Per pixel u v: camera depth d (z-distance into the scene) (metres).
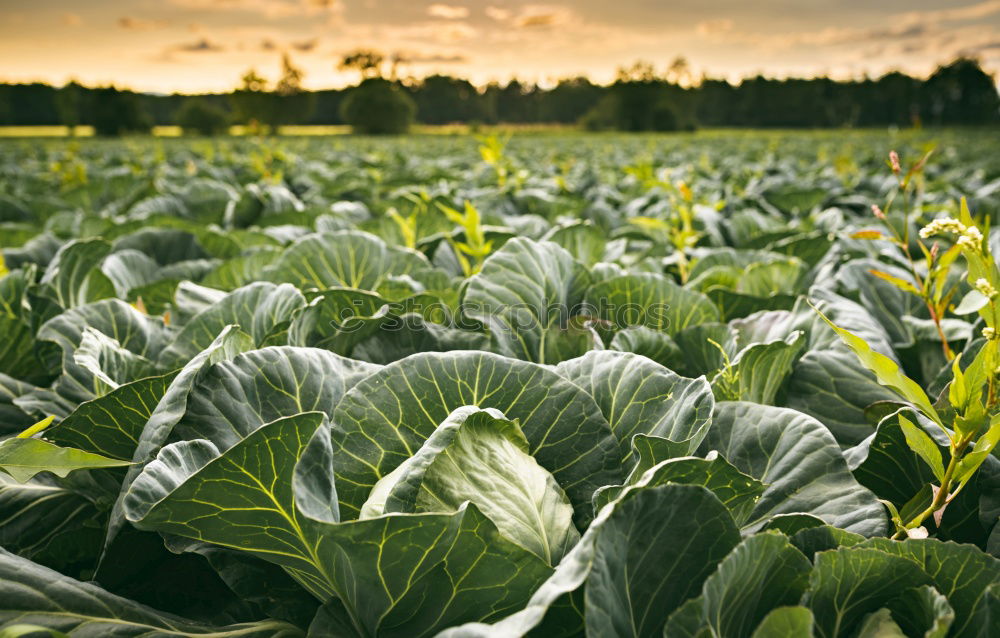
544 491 1.60
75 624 1.48
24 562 1.57
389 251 3.68
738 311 3.41
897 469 2.02
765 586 1.33
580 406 1.87
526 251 2.69
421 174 12.55
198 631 1.59
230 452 1.32
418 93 114.31
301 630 1.65
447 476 1.53
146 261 4.04
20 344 2.84
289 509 1.37
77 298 3.54
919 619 1.37
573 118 116.50
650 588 1.30
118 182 11.37
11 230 5.53
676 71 106.62
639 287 2.92
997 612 1.30
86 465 1.62
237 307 2.57
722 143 38.38
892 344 3.17
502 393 1.88
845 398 2.46
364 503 1.68
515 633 1.17
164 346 2.83
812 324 2.78
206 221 7.32
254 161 9.79
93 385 2.50
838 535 1.43
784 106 107.38
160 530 1.45
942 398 2.14
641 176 5.41
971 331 2.78
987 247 1.60
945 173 14.65
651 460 1.64
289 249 3.53
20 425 2.49
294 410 1.89
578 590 1.34
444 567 1.38
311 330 2.61
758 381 2.33
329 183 10.59
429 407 1.83
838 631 1.39
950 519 1.91
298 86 80.69
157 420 1.74
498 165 7.60
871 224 5.65
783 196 9.13
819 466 1.79
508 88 116.75
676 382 1.94
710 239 6.03
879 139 40.97
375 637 1.46
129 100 72.38
